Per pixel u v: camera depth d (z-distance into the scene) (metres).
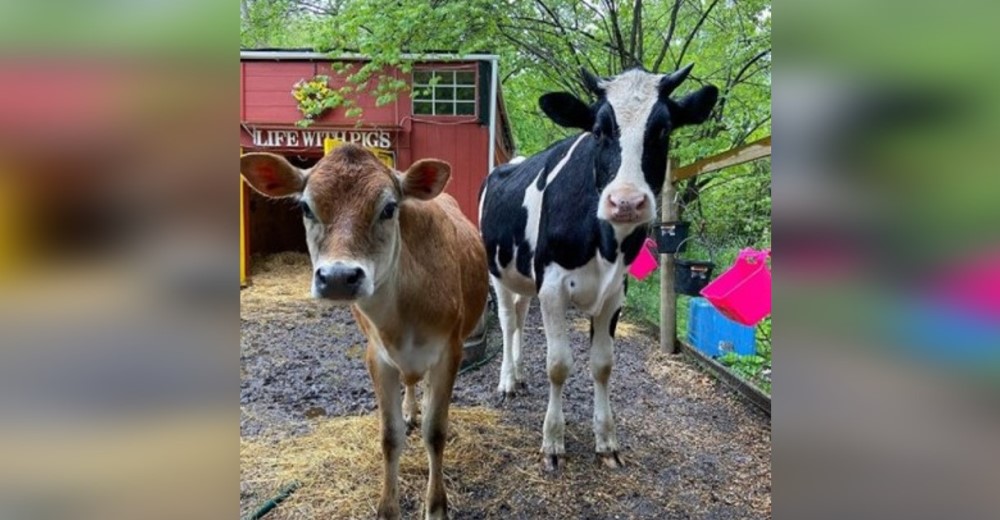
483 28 7.98
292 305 7.18
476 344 4.82
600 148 2.71
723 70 7.29
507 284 3.88
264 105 8.83
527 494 2.78
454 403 3.95
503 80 10.42
